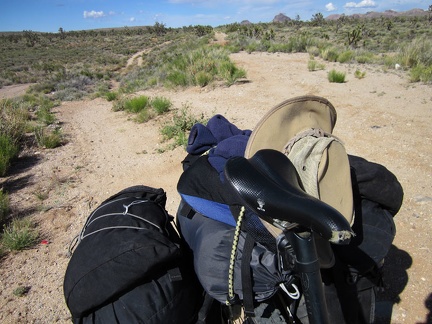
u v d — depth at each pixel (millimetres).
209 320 1659
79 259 1564
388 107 8156
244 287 1309
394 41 37156
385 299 3000
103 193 5648
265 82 12141
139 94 13602
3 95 34125
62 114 12922
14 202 5508
